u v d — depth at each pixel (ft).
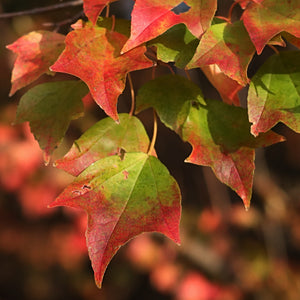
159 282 6.38
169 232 1.98
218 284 6.30
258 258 6.39
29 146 6.27
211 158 2.03
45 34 2.15
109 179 2.01
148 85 2.09
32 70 2.14
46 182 6.32
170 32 2.02
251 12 1.97
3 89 6.40
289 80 2.01
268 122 1.99
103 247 1.97
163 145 8.19
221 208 7.22
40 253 6.95
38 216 6.69
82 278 7.23
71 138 6.29
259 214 6.53
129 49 1.95
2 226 7.03
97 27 2.02
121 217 1.99
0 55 3.92
